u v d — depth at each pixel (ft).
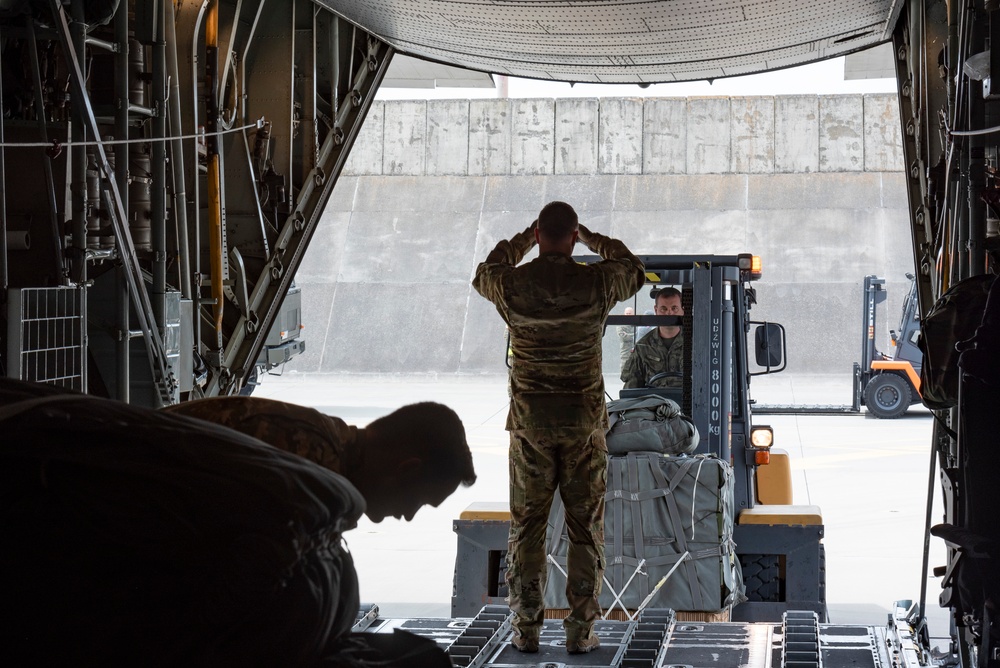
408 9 26.02
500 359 105.19
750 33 26.50
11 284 19.71
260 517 5.80
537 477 14.06
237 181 27.14
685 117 124.88
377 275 116.67
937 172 21.02
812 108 122.83
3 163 17.83
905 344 73.15
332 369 106.11
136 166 21.91
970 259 13.91
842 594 30.48
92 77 22.47
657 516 17.87
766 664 13.00
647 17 24.71
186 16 24.18
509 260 14.89
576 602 13.88
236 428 7.65
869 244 112.98
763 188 121.08
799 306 106.73
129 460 5.83
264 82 28.22
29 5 18.85
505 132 127.85
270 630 5.77
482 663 13.50
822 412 75.00
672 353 20.74
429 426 7.75
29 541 5.49
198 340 24.12
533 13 24.75
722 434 19.72
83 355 18.22
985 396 10.28
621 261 14.30
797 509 21.44
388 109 129.70
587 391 14.05
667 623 15.44
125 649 5.49
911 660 12.27
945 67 20.70
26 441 5.74
